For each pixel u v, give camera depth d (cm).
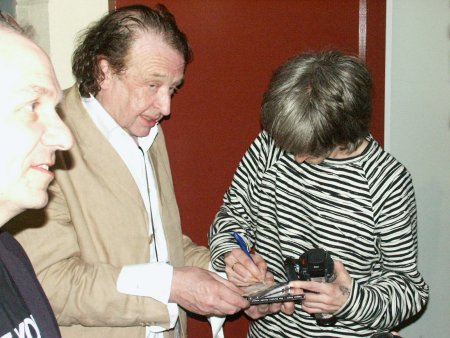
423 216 272
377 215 173
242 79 235
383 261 180
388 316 170
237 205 198
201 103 230
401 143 263
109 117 175
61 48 205
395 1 252
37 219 162
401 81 259
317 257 168
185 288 171
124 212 173
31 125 105
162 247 187
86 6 206
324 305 167
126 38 167
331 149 165
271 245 189
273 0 235
